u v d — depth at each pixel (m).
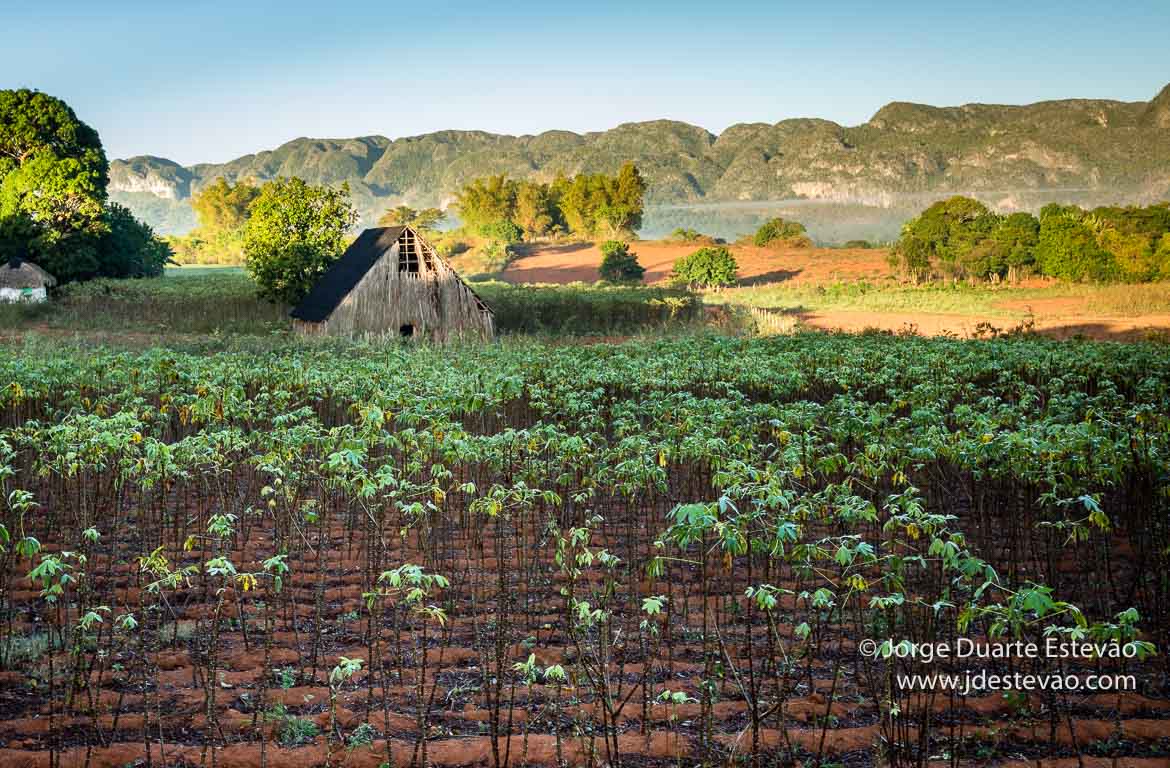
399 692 8.34
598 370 21.80
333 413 20.44
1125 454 10.41
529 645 9.33
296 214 57.56
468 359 27.16
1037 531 12.64
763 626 9.95
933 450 10.73
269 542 13.19
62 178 76.56
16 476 14.93
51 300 63.97
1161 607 10.02
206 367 20.75
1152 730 7.28
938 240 91.88
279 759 6.89
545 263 135.38
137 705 7.95
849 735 7.28
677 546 12.52
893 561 6.82
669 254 136.75
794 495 8.60
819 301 73.62
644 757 7.07
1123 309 59.06
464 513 14.20
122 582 11.32
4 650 9.09
